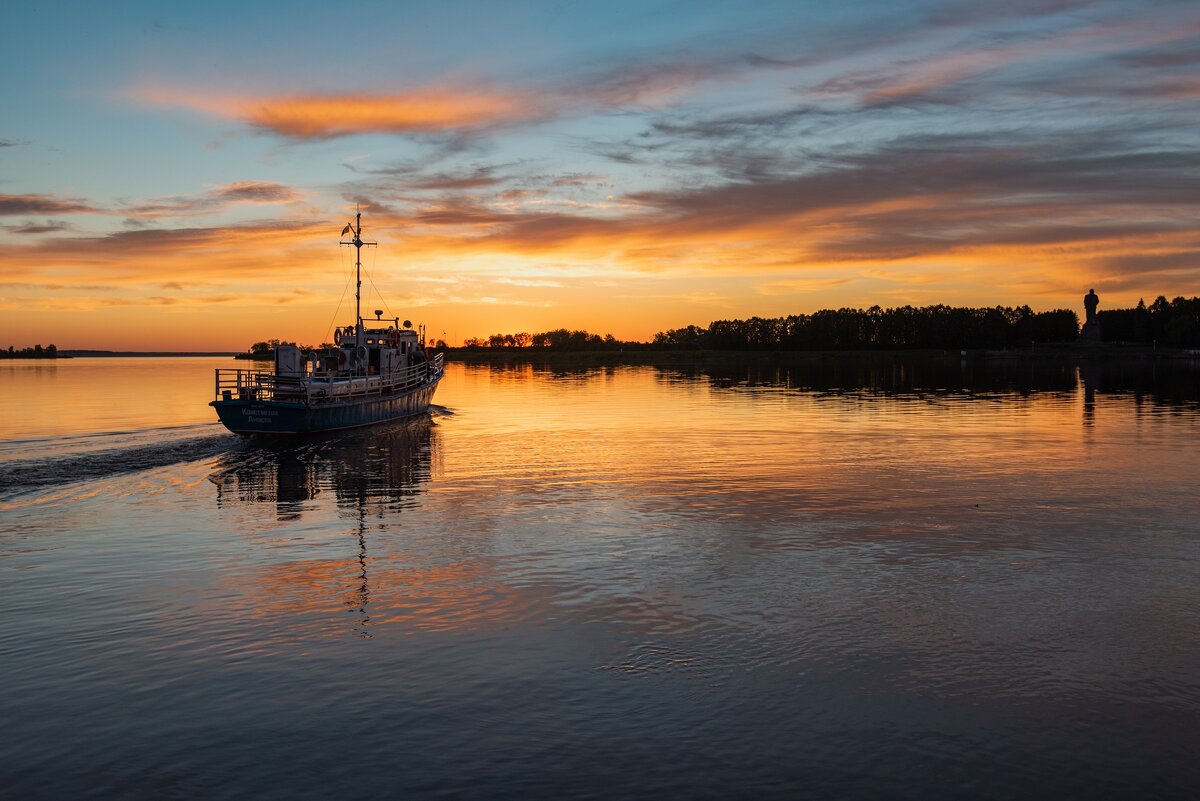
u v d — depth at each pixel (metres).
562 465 33.38
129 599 15.74
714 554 19.00
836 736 10.41
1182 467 32.16
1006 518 22.83
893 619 14.55
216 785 9.36
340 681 12.00
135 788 9.30
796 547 19.64
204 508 24.67
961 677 12.12
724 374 143.88
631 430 47.50
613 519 22.84
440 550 19.47
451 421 53.81
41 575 17.36
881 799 9.08
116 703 11.34
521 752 10.04
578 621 14.49
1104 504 24.80
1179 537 20.58
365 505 25.06
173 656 12.93
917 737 10.40
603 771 9.63
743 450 37.94
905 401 72.12
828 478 29.73
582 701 11.36
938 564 18.09
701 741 10.30
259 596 15.91
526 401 74.38
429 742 10.29
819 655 12.94
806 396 80.00
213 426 47.97
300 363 45.38
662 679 12.05
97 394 80.75
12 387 94.88
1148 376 125.88
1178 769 9.67
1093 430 46.34
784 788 9.29
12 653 13.07
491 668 12.45
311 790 9.26
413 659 12.80
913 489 27.41
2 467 31.64
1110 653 12.99
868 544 19.92
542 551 19.34
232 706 11.24
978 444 39.91
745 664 12.59
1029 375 132.50
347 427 46.72
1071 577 17.09
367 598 15.79
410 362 61.44
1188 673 12.24
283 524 22.39
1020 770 9.65
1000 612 14.91
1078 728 10.62
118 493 27.20
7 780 9.45
